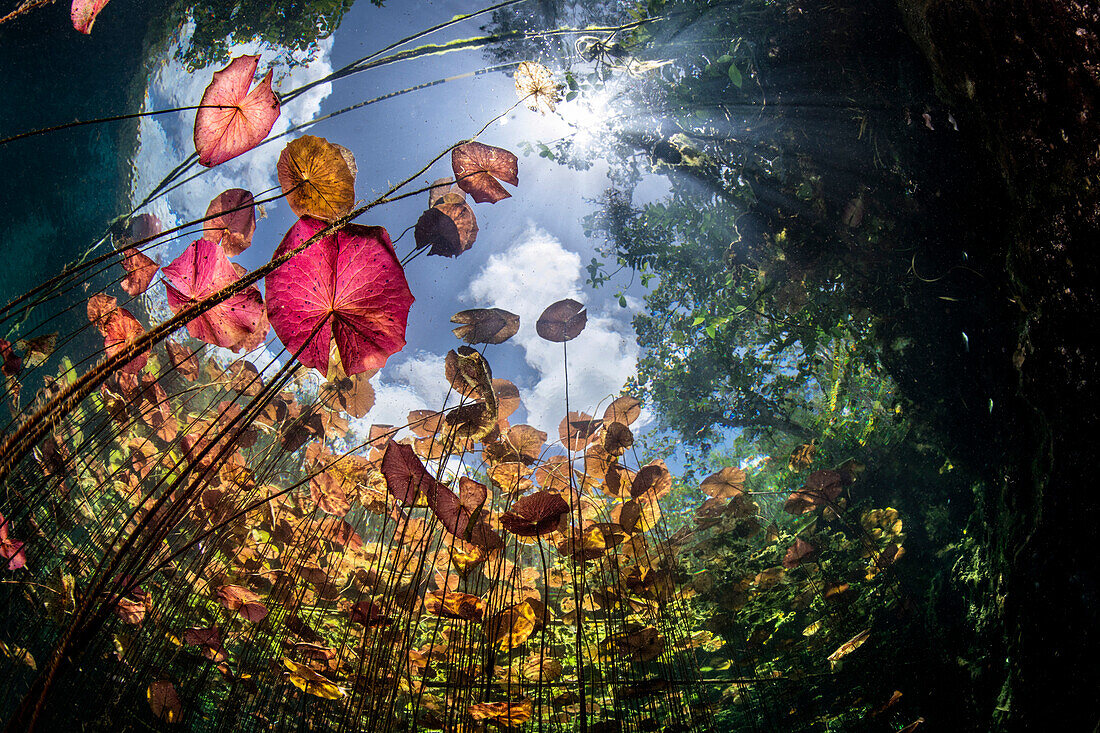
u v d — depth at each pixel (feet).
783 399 14.71
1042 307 6.08
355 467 8.00
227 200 4.42
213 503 7.06
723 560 12.58
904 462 11.00
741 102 10.89
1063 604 5.93
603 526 8.55
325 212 2.72
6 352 3.75
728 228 13.20
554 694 9.30
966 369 8.50
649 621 10.11
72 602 5.65
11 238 10.02
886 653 10.07
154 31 13.55
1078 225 5.38
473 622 6.61
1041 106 5.57
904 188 8.98
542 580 10.06
